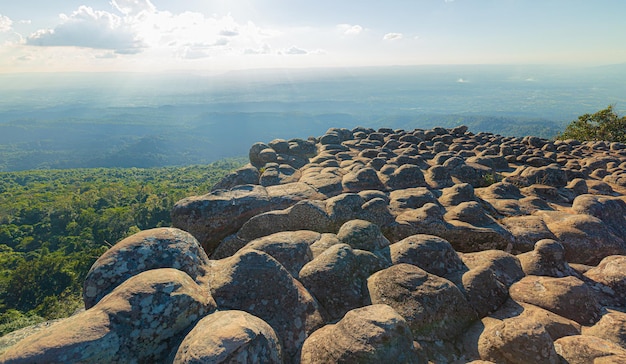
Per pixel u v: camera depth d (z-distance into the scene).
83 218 112.69
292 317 6.01
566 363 5.11
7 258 88.31
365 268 7.31
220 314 4.95
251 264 6.38
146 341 4.76
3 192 182.25
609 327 5.75
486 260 7.91
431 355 5.59
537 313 6.12
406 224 10.35
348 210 10.61
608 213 11.05
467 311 6.32
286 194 12.73
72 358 4.16
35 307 63.72
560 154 22.52
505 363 5.24
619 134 39.72
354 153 21.95
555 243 7.98
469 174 16.11
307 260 7.72
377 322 4.98
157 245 6.43
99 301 5.44
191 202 11.23
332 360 4.91
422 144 24.03
